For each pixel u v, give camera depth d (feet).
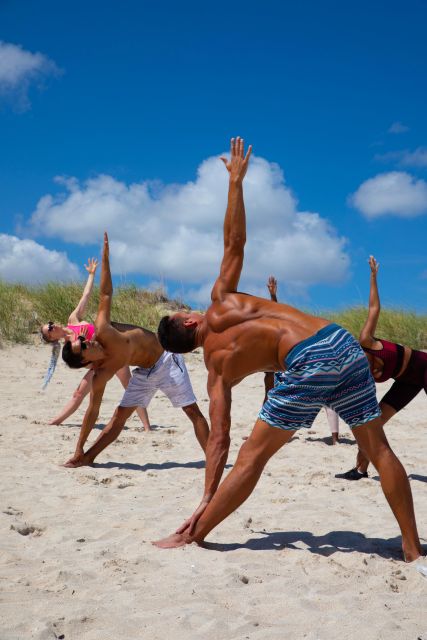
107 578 11.15
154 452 22.95
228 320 12.82
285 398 12.07
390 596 10.55
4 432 25.48
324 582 11.09
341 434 26.00
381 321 52.16
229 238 13.24
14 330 48.80
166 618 9.53
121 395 36.40
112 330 19.84
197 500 16.60
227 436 13.12
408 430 26.99
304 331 12.23
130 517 15.01
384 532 14.07
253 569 11.64
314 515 15.28
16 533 13.71
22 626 9.20
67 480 18.49
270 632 9.14
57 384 38.65
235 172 13.19
